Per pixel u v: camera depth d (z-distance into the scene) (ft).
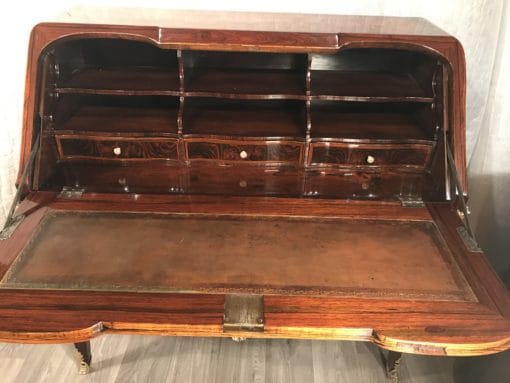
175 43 4.11
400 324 3.22
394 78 5.02
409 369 5.65
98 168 4.82
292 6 5.55
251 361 5.69
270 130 4.69
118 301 3.34
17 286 3.43
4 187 6.40
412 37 4.24
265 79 4.82
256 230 4.11
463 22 5.50
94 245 3.86
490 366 4.66
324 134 4.63
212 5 5.54
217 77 4.81
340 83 4.78
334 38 4.15
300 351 5.84
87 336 3.17
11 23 5.45
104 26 4.18
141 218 4.20
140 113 4.98
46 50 4.27
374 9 5.52
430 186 4.76
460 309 3.35
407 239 4.06
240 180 4.86
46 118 4.50
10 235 3.93
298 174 4.81
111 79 4.71
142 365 5.59
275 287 3.51
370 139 4.58
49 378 5.40
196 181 4.88
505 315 3.31
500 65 5.29
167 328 3.22
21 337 3.10
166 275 3.59
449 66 4.28
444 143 4.43
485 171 5.90
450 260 3.83
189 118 4.88
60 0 5.42
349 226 4.20
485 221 6.16
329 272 3.67
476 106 6.03
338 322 3.23
